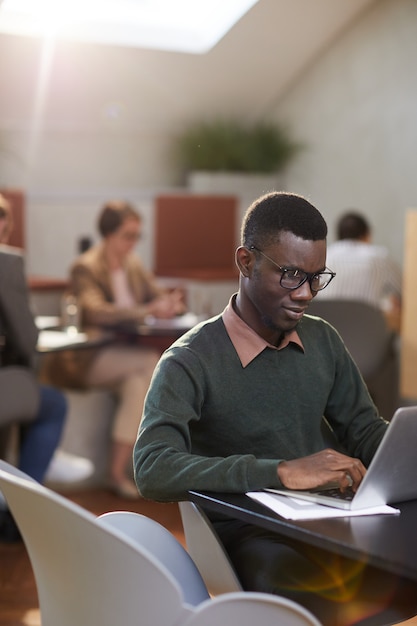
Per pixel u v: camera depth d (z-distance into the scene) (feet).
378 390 23.03
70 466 18.60
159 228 31.83
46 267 32.35
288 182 36.29
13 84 30.60
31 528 6.37
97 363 19.03
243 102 35.42
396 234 31.94
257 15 30.81
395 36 31.32
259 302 7.89
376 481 6.94
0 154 32.12
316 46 33.58
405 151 31.37
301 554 7.52
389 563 5.93
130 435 18.70
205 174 34.60
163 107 34.24
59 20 28.81
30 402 15.40
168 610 5.82
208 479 7.23
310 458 7.34
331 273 7.84
